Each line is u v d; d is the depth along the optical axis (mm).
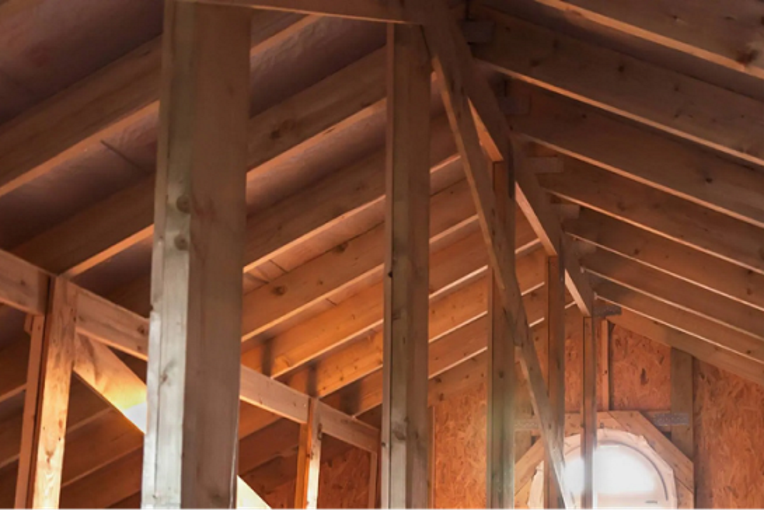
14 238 3756
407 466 2605
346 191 4441
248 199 4398
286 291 5148
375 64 3830
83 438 5492
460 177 5246
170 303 1625
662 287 6547
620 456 8062
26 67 3078
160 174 1673
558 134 4582
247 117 1820
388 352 2680
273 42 3309
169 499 1559
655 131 4508
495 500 4016
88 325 3896
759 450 7699
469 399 8375
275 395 5922
